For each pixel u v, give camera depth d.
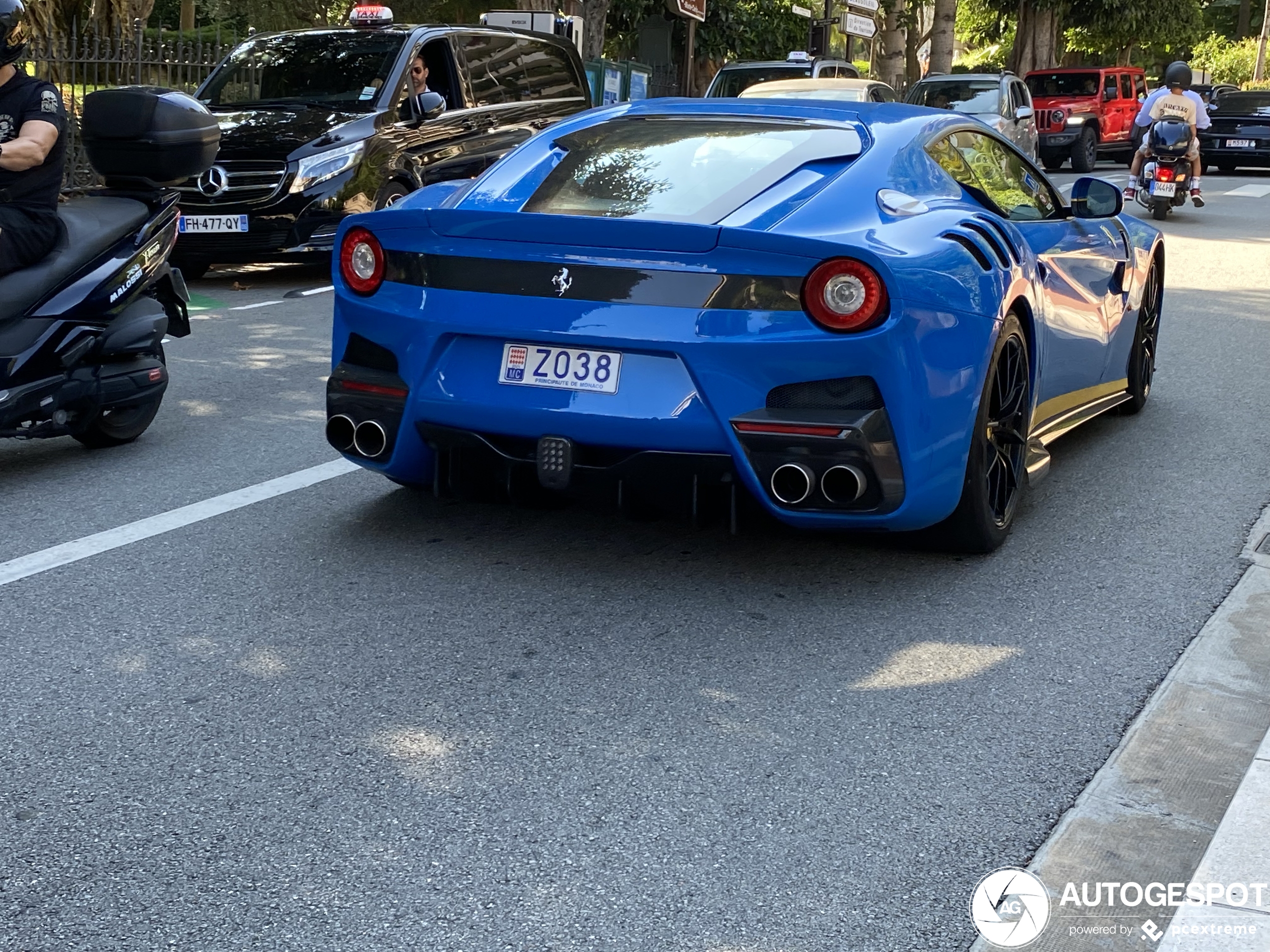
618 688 3.52
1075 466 5.82
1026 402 4.68
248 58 11.74
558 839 2.79
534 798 2.95
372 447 4.34
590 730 3.28
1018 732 3.31
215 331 8.68
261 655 3.67
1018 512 5.13
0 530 4.68
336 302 4.40
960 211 4.45
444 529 4.74
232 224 10.33
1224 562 4.59
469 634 3.84
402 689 3.48
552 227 3.93
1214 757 3.19
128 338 5.52
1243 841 2.79
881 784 3.04
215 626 3.86
